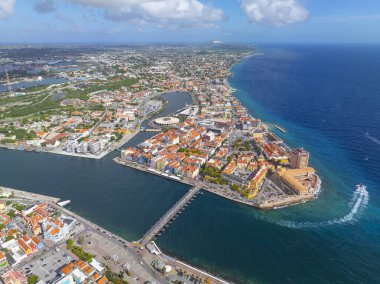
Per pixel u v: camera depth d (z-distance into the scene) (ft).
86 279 648.38
